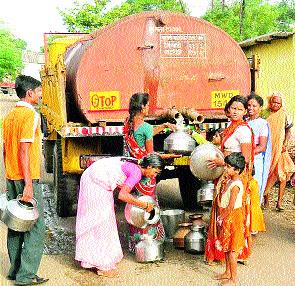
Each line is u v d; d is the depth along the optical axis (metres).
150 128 5.64
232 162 4.91
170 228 6.32
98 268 5.20
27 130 4.73
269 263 5.52
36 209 4.84
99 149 7.14
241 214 4.86
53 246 6.20
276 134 7.62
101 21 21.55
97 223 5.17
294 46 12.30
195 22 7.13
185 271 5.30
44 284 5.00
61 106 6.71
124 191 5.12
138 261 5.56
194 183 7.89
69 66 7.37
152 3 23.06
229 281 4.86
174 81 7.11
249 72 7.45
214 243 5.36
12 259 5.08
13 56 51.34
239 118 5.50
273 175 7.70
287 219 7.32
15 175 4.90
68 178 7.35
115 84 6.79
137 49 6.86
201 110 7.29
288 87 12.52
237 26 22.19
